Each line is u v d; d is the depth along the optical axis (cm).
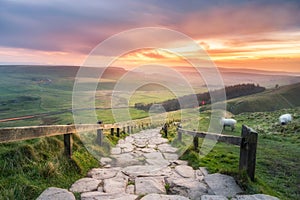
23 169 359
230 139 427
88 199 307
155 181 392
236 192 333
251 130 371
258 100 5950
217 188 346
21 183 314
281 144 899
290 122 1584
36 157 396
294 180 444
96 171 448
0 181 311
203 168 469
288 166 541
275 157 634
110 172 445
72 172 411
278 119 1870
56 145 467
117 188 357
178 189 356
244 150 387
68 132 443
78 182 375
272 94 6831
